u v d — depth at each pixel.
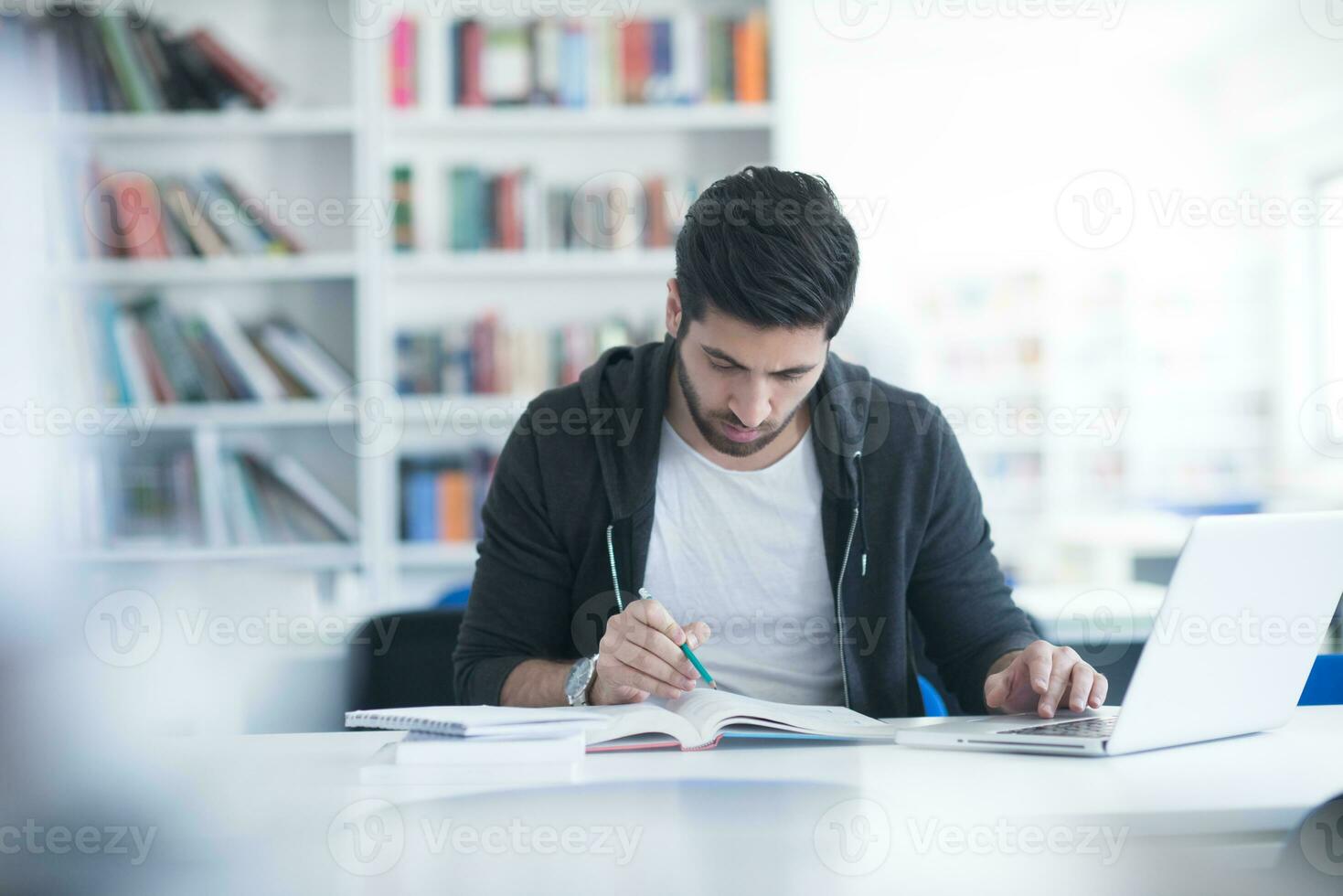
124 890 0.53
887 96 4.79
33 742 0.42
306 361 3.00
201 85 2.98
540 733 0.93
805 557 1.36
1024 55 4.70
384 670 1.49
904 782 0.84
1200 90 4.79
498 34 3.11
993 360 4.80
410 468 3.13
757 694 1.34
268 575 1.68
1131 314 4.76
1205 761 0.91
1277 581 0.97
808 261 1.10
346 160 3.17
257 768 0.89
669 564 1.36
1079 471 4.75
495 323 3.14
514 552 1.37
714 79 3.10
